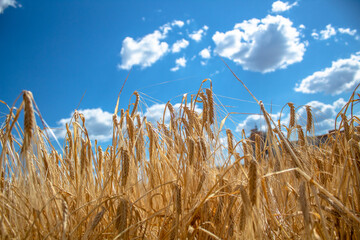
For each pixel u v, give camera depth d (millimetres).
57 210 464
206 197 456
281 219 518
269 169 590
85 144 550
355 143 512
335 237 479
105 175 596
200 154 543
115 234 468
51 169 557
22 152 385
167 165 632
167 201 610
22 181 465
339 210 412
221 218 502
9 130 396
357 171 476
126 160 501
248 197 404
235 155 610
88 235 447
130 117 592
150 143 640
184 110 638
